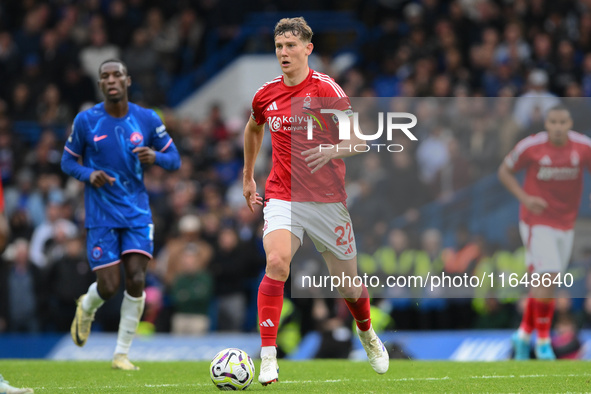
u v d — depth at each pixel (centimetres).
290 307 4075
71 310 4356
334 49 6812
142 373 2484
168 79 6606
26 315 4412
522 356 3175
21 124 5859
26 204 5038
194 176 5203
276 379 2006
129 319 2595
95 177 2497
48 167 5353
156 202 4869
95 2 6631
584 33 5862
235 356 2005
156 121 2638
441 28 5909
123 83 2573
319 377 2352
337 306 3947
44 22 6456
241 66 6581
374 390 2012
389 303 4078
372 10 6712
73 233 4628
